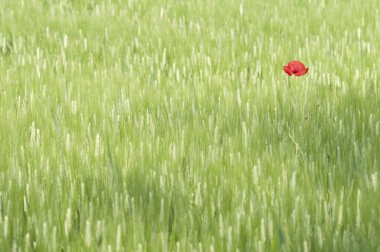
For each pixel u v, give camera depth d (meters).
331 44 12.86
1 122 8.77
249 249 5.54
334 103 9.15
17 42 13.78
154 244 5.53
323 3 16.72
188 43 13.11
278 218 5.91
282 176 6.64
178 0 17.47
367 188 6.54
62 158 7.38
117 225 5.82
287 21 14.78
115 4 17.23
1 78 11.30
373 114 8.55
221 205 6.24
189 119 8.85
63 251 5.70
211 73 11.14
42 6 17.38
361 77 10.31
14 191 6.63
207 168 7.01
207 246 5.52
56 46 13.71
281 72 11.19
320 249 5.55
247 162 7.17
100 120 8.80
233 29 13.77
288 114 8.85
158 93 9.95
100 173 7.01
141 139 7.96
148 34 14.09
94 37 14.27
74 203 6.40
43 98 9.87
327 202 6.26
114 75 11.20
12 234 6.01
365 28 14.15
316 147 7.52
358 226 5.83
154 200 6.41
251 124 8.49
